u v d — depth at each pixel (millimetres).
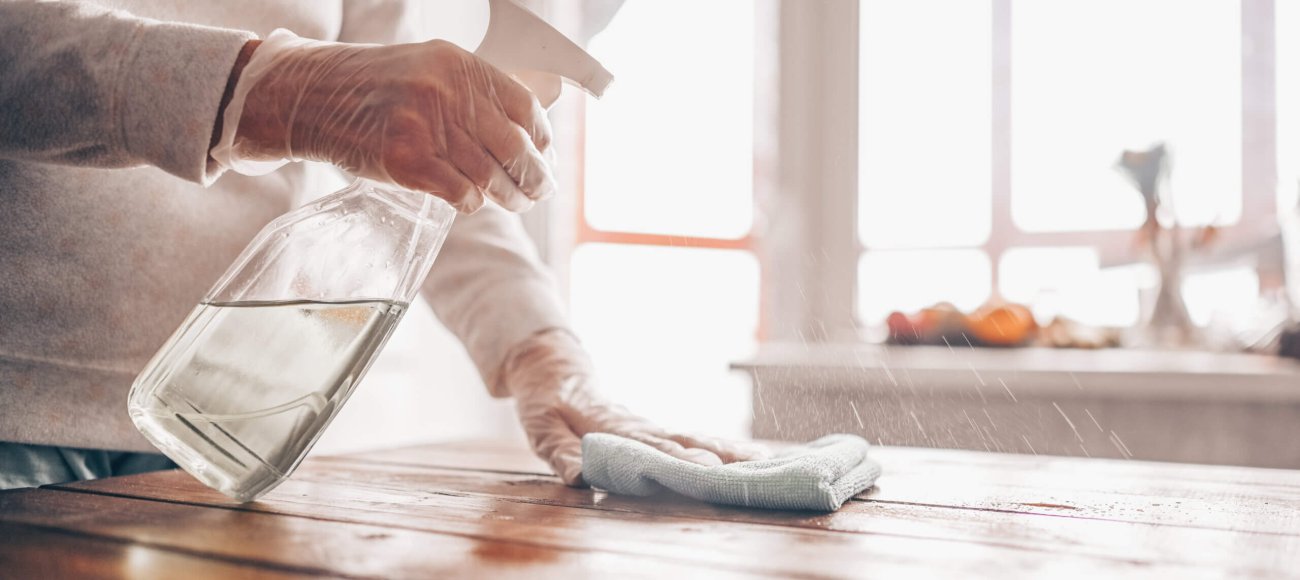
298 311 726
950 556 664
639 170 2422
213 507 779
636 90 2426
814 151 2379
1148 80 2127
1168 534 723
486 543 686
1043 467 1024
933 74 2293
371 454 1092
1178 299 2068
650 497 838
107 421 936
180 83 731
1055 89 2195
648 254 2414
